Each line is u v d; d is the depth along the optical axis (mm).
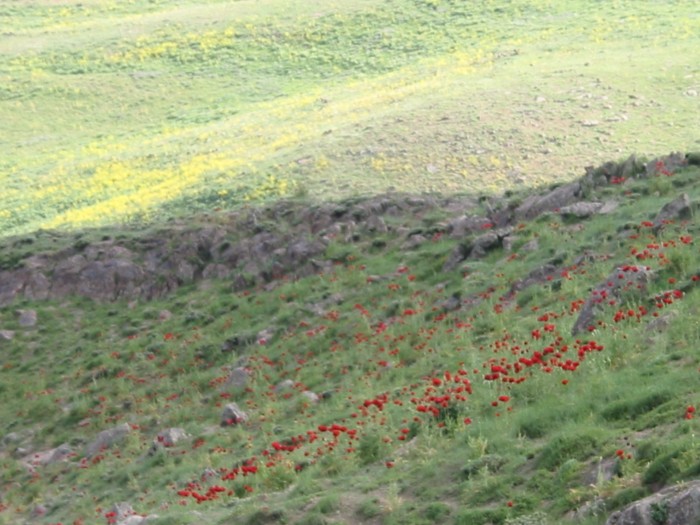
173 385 32031
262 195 47125
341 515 16172
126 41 99875
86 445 29656
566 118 50344
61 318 39375
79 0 123312
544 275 26734
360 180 45812
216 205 47969
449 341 25688
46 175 68312
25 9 120250
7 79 93562
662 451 13695
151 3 119562
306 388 27219
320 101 70375
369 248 36344
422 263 33219
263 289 36594
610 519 12578
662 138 47000
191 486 22359
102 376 34344
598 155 45781
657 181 30125
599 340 19406
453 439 17953
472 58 72125
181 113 81312
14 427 32594
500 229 32656
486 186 43594
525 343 21438
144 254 41250
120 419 30875
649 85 54125
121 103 85625
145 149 69562
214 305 36500
